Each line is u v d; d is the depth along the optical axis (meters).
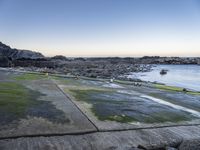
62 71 43.47
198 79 48.53
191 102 15.08
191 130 8.42
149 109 11.67
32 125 7.75
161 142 6.84
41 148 5.90
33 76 24.77
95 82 23.44
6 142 6.16
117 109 11.14
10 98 11.86
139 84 24.00
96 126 8.08
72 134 7.15
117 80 28.61
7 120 8.12
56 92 14.91
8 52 86.75
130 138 7.11
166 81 41.56
